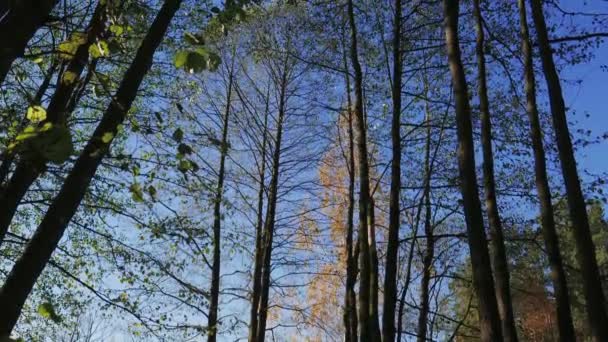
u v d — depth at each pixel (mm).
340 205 17828
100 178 9117
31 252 4312
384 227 15492
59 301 10766
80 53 4746
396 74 12797
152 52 5129
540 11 11078
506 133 13469
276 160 17641
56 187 9461
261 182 17344
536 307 18141
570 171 9812
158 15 5258
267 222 17062
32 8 3545
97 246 10203
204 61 3453
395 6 13617
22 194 5402
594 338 8867
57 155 2738
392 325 10508
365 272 11453
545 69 10672
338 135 17734
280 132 17891
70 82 5211
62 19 3814
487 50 12461
